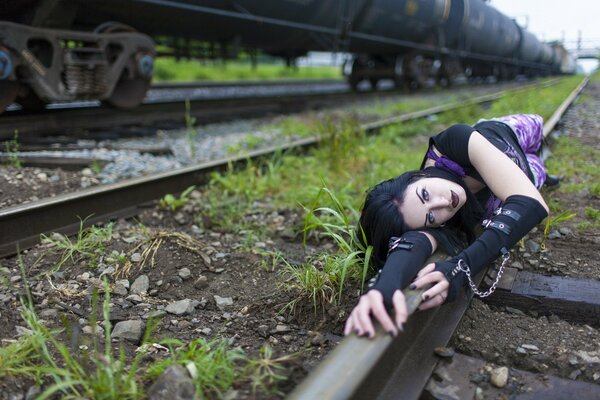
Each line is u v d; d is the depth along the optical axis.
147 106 7.74
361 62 15.70
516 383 1.76
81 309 2.33
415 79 15.10
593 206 3.54
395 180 2.24
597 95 13.10
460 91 15.78
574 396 1.69
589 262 2.62
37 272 2.64
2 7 5.70
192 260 2.78
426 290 1.85
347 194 4.00
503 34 19.14
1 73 5.25
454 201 2.18
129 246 2.86
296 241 3.33
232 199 3.93
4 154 4.55
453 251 2.12
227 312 2.40
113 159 4.80
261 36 9.73
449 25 14.13
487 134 2.46
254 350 2.06
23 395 1.71
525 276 2.44
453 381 1.75
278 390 1.65
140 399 1.66
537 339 2.05
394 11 11.39
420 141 6.64
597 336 2.06
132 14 6.90
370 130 6.38
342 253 2.71
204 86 13.19
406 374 1.74
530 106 7.92
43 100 6.09
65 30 6.01
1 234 2.92
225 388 1.66
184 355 1.80
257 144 5.98
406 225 2.13
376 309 1.64
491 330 2.12
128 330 2.14
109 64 6.55
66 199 3.24
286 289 2.50
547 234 2.93
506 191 2.15
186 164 5.00
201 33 8.79
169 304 2.40
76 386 1.73
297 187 4.32
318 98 11.38
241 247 3.06
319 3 9.22
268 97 10.27
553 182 3.72
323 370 1.47
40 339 1.78
